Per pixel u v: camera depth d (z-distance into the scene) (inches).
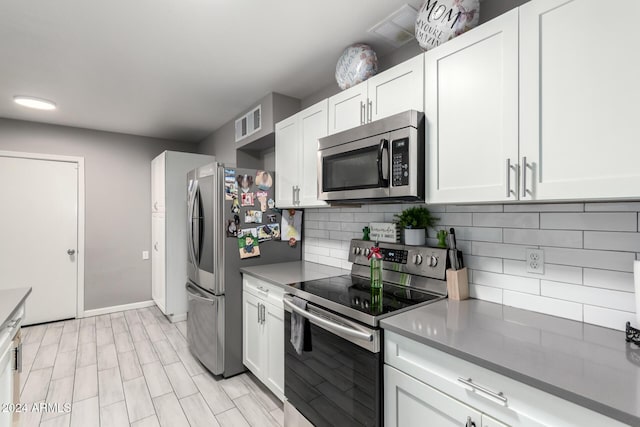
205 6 62.1
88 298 150.1
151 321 143.7
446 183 53.4
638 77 34.6
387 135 59.2
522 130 43.7
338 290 69.4
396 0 60.8
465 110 50.6
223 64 86.6
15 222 134.9
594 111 37.6
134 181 161.6
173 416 77.4
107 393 87.0
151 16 65.1
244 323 96.2
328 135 77.6
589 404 29.3
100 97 109.7
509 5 56.7
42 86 100.3
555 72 40.8
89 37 72.7
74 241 146.9
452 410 41.3
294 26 69.3
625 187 35.3
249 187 99.5
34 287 138.4
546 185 41.5
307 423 65.9
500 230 59.4
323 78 95.3
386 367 50.6
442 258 64.6
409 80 59.2
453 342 42.0
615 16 36.1
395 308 55.9
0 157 131.2
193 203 107.5
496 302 59.8
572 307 50.4
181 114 129.3
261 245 102.0
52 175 141.9
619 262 45.9
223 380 94.0
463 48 50.8
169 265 141.9
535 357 37.7
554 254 52.4
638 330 40.7
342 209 95.7
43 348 115.2
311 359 65.2
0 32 70.1
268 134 106.3
